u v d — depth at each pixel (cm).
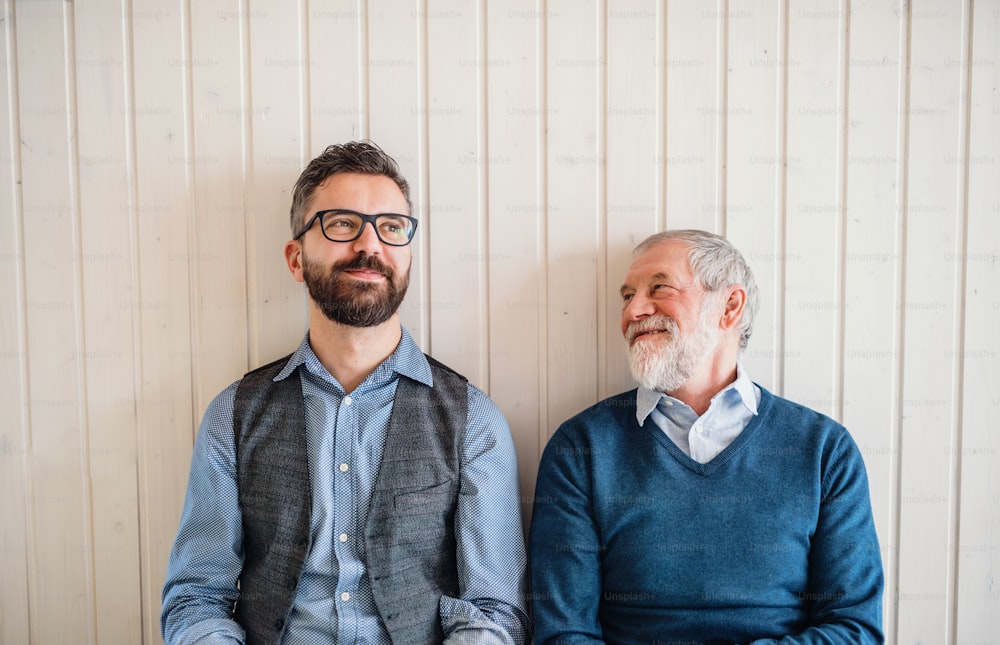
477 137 150
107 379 152
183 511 135
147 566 152
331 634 125
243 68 149
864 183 151
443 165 150
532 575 133
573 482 134
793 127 150
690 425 135
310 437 130
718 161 151
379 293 130
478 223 152
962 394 153
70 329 151
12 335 152
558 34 149
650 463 132
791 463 130
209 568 129
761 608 125
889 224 152
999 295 152
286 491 128
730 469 130
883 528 154
